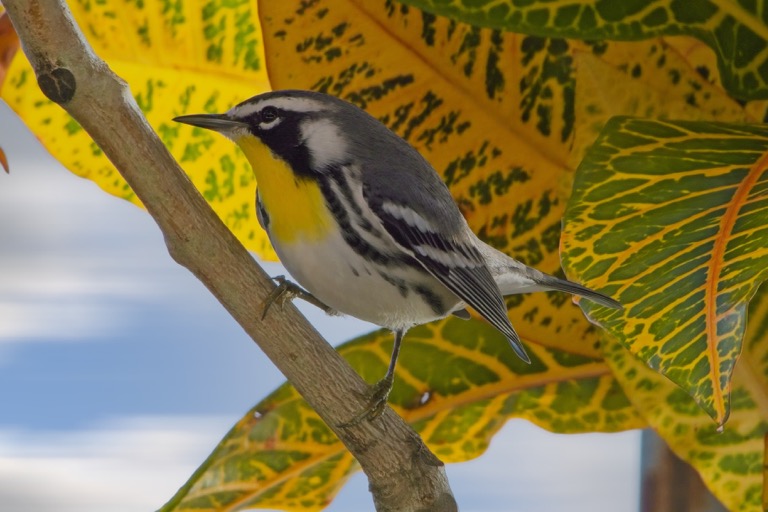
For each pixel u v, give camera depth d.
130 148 3.72
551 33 3.54
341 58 4.31
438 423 4.47
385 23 4.30
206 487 4.15
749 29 3.52
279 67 4.32
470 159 4.36
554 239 4.37
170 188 3.82
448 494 4.09
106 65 3.64
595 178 3.54
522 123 4.31
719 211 3.53
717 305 3.53
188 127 4.97
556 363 4.38
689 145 3.49
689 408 3.90
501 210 4.38
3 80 4.07
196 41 4.77
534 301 4.39
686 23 3.53
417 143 4.39
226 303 4.01
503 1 3.51
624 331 3.56
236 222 5.25
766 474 3.57
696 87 4.02
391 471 4.04
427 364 4.43
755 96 3.61
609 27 3.55
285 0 4.23
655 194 3.52
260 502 4.33
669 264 3.54
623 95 4.06
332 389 4.04
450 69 4.31
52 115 4.56
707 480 3.89
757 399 3.90
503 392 4.39
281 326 4.00
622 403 4.30
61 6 3.45
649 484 4.12
